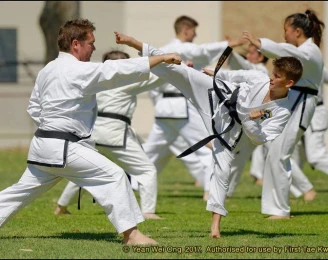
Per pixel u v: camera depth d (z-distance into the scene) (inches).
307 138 978.7
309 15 761.6
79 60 573.3
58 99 558.6
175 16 1700.3
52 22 1493.6
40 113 576.7
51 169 565.6
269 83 605.3
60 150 557.0
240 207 861.8
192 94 607.8
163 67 601.0
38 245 565.9
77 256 521.7
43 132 562.6
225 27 1683.1
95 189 559.2
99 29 1715.1
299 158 1003.9
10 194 573.9
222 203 608.7
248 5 1673.2
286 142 746.8
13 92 1745.8
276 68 603.5
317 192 1034.1
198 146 605.0
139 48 594.6
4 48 1784.0
